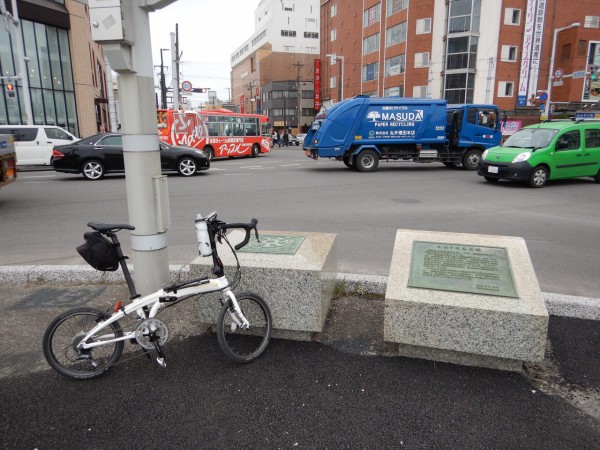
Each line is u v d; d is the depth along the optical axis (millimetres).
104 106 40344
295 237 4102
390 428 2594
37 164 19000
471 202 10195
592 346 3469
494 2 35656
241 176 15586
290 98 80875
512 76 37375
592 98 35469
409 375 3117
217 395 2916
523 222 8109
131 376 3145
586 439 2506
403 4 39906
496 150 12977
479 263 3395
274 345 3557
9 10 19375
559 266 5605
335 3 55250
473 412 2729
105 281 4855
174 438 2529
